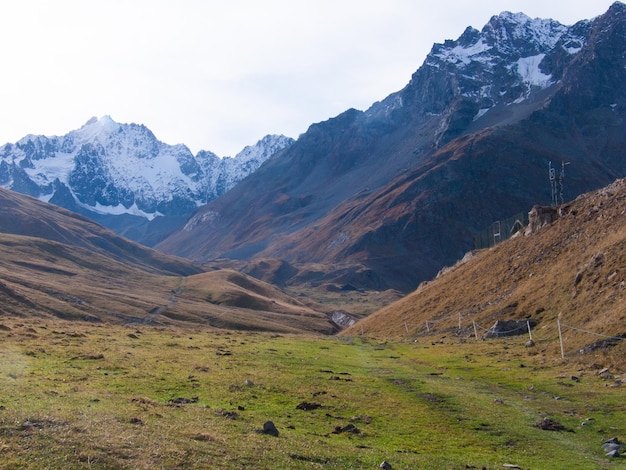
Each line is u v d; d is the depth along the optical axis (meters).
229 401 35.66
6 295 106.94
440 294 111.75
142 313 135.00
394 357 64.31
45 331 60.38
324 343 80.81
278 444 26.02
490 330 72.62
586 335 54.75
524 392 42.62
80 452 20.97
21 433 22.02
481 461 27.06
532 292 79.19
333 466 23.94
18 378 34.88
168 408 30.80
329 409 36.00
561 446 29.92
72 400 29.66
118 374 40.31
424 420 34.44
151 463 21.06
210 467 21.61
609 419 34.47
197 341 66.69
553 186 122.69
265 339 79.75
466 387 44.72
